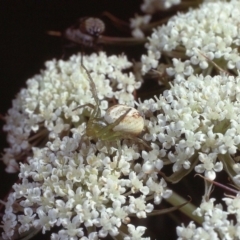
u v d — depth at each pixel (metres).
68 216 0.11
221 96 0.12
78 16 0.15
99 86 0.13
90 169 0.11
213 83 0.12
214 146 0.11
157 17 0.15
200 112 0.11
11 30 0.15
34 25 0.15
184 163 0.11
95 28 0.14
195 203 0.13
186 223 0.13
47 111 0.12
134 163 0.12
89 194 0.11
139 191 0.11
